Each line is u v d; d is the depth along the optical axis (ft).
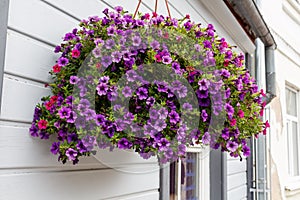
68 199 4.64
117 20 4.41
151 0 6.98
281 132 16.10
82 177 4.89
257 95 5.42
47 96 4.33
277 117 15.84
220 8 9.68
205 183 9.61
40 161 4.25
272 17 16.35
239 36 11.60
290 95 18.72
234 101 4.99
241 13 10.41
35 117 4.06
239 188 11.52
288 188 15.81
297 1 20.35
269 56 13.94
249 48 12.73
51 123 3.88
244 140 5.21
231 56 5.17
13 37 4.01
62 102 3.90
